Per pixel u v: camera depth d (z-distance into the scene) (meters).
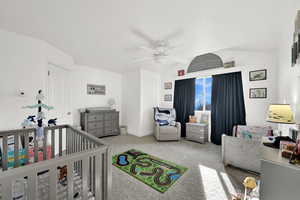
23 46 2.18
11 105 2.07
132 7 1.55
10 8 1.56
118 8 1.57
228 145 2.31
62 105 3.05
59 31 2.09
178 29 2.02
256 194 1.31
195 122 3.99
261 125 2.95
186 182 1.92
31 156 1.71
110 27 1.98
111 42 2.48
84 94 4.23
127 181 1.93
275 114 1.83
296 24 1.32
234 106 3.32
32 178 0.80
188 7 1.54
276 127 2.77
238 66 3.23
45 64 2.45
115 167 2.33
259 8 1.54
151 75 4.76
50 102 2.69
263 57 2.93
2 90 2.00
